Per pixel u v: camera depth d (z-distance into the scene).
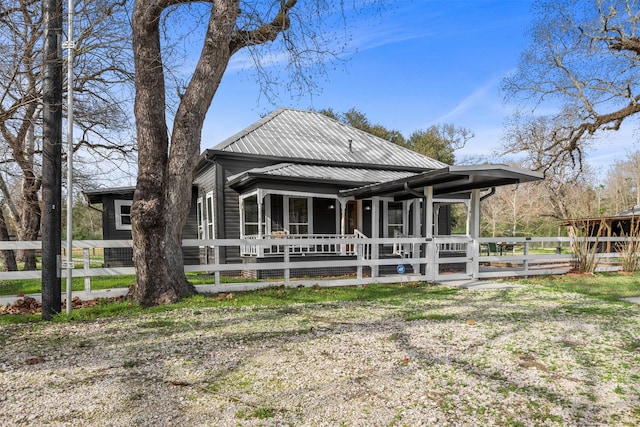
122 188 15.17
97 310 6.57
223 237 13.34
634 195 47.28
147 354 4.40
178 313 6.53
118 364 4.09
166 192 7.34
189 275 12.76
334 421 2.88
